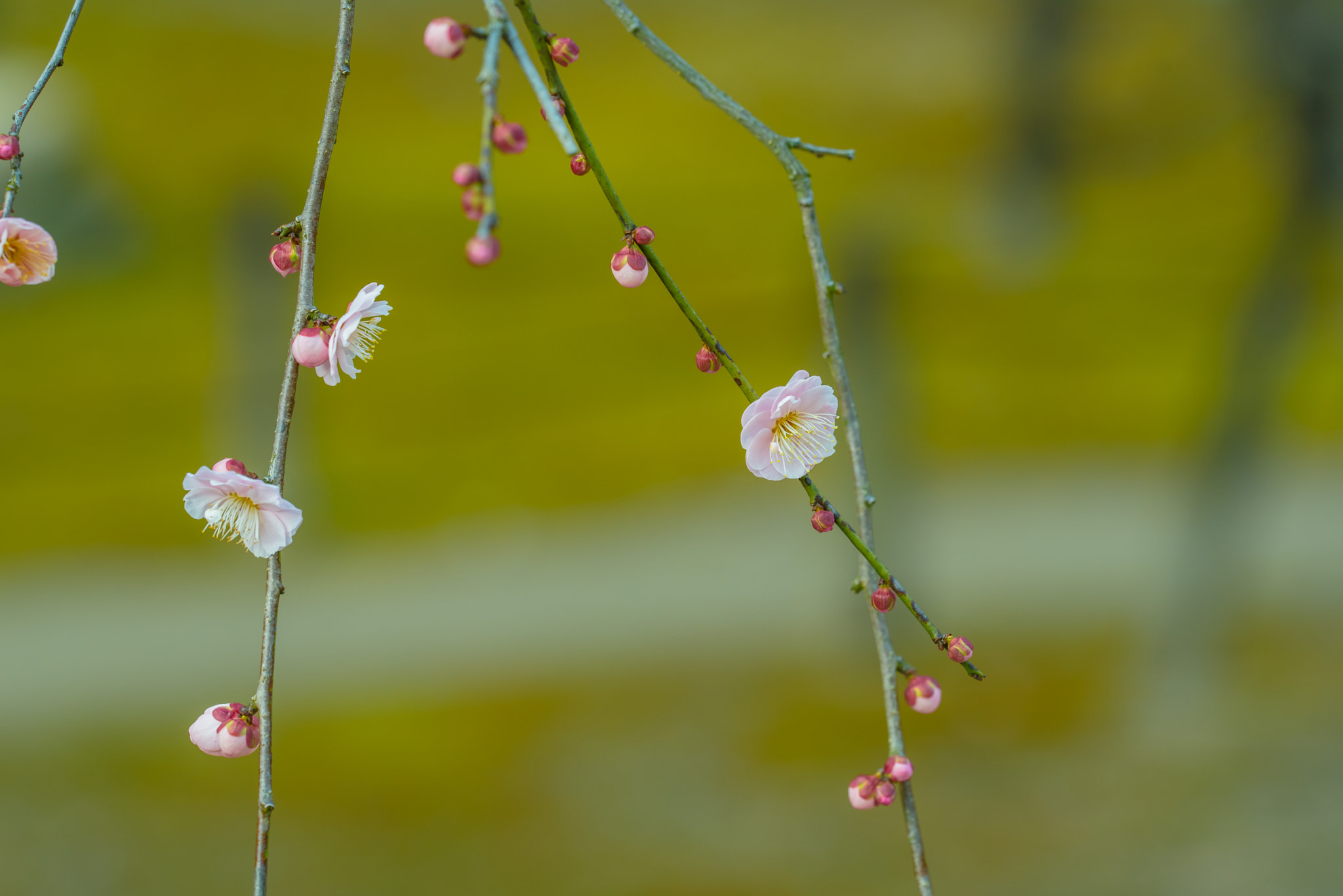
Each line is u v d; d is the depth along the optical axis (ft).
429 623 33.96
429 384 48.24
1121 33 70.38
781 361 51.06
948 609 34.19
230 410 34.73
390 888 22.86
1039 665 30.96
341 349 5.56
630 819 25.16
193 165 69.31
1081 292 60.34
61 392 46.83
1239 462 27.66
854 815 25.35
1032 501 42.57
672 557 38.50
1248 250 61.05
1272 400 27.32
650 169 69.51
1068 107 68.90
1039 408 50.19
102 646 32.14
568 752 27.32
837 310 29.48
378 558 38.06
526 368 49.62
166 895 22.30
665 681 30.48
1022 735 28.12
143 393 46.83
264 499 5.32
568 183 66.08
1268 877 22.58
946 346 56.08
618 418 47.06
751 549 39.04
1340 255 49.11
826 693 29.91
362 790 25.58
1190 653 28.30
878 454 30.12
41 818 24.26
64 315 54.60
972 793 26.16
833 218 64.08
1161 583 30.45
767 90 83.61
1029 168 68.08
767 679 30.40
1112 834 24.57
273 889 22.67
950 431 48.42
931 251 65.82
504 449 44.70
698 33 90.99
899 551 30.83
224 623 33.71
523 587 36.42
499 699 29.37
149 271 59.11
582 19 91.50
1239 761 26.48
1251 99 35.91
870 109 82.94
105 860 23.08
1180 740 27.58
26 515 39.14
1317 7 24.80
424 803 25.29
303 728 27.91
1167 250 62.34
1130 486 43.62
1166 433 48.06
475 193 4.31
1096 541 39.06
